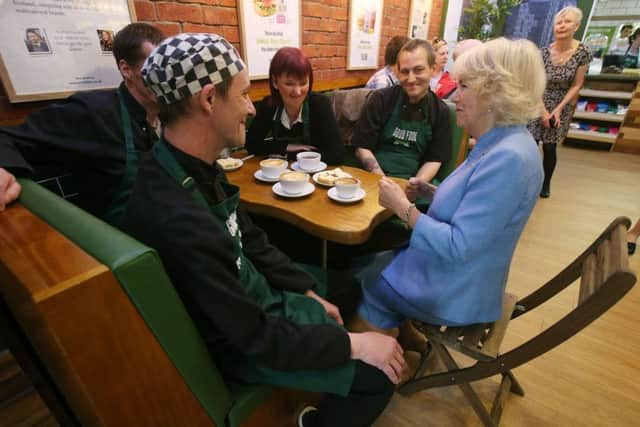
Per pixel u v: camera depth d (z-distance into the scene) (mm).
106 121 1170
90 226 606
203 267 641
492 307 1044
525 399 1311
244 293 707
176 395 661
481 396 1332
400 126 1860
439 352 1136
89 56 1387
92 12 1354
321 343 760
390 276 1165
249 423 866
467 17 4383
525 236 2457
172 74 645
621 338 1579
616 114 4289
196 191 723
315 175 1438
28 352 821
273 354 719
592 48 4355
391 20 3221
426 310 1074
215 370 747
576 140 4613
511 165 820
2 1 1141
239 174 1498
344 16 2686
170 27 1664
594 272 938
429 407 1295
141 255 527
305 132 1771
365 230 1060
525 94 832
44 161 1138
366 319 1231
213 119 711
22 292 492
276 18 2166
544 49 2943
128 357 557
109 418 566
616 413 1261
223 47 682
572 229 2549
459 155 1980
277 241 2045
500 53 833
